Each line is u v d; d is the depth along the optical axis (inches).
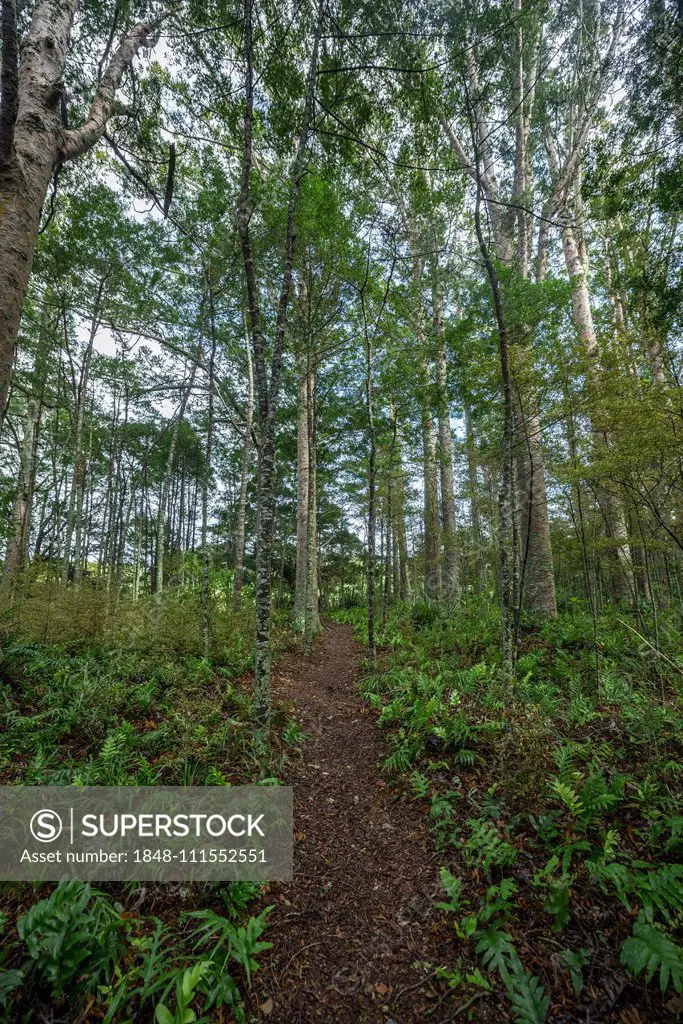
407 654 347.9
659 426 195.5
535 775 142.8
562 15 370.6
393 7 234.2
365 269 367.2
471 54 246.7
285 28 247.1
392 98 278.7
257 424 456.4
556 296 353.4
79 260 389.1
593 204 343.6
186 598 366.3
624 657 259.9
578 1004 88.2
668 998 88.0
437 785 167.9
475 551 578.9
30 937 85.2
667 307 260.1
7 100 111.3
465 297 423.2
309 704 274.7
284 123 277.0
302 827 155.4
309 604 477.7
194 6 234.8
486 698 223.3
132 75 246.2
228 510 933.8
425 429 506.0
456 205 371.6
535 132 520.4
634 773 155.1
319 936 113.4
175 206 370.6
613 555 295.1
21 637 247.6
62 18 146.5
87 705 190.4
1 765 147.3
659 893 103.0
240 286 395.9
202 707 211.5
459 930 108.8
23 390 443.5
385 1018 92.7
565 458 264.4
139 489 901.2
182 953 99.3
